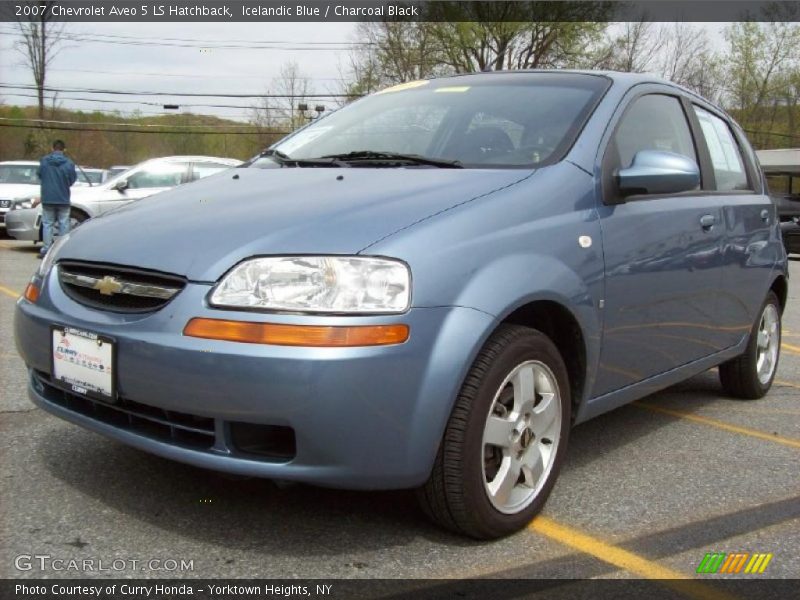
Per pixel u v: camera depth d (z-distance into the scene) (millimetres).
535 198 2943
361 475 2414
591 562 2629
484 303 2561
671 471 3543
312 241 2492
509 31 36688
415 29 37844
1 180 14969
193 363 2371
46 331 2789
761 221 4582
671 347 3691
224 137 48344
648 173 3197
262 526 2752
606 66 39219
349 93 39094
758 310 4613
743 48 42438
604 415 4445
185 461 2480
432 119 3674
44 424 3707
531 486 2875
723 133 4586
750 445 3961
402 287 2428
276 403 2312
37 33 41938
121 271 2641
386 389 2373
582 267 2982
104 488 3000
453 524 2658
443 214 2678
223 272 2461
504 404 2744
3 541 2572
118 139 49688
